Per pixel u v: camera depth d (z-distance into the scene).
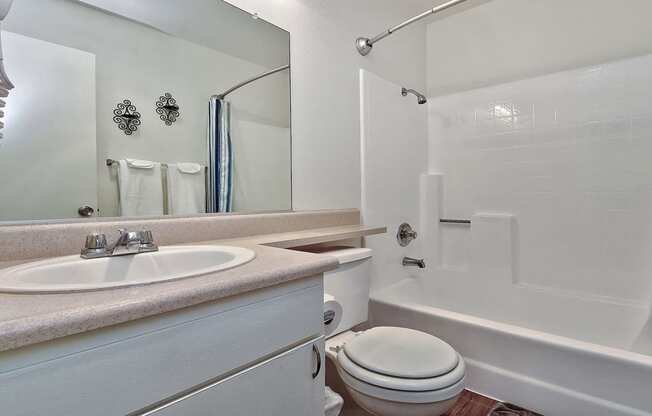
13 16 0.85
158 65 1.12
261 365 0.68
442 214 2.40
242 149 1.36
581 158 1.91
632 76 1.76
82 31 0.97
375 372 1.01
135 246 0.88
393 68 2.16
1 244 0.79
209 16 1.25
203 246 0.98
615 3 1.80
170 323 0.55
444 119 2.41
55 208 0.92
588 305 1.75
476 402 1.43
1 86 0.80
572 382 1.23
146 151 1.09
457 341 1.51
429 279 2.30
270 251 0.91
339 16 1.77
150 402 0.53
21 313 0.43
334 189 1.74
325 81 1.69
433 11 1.62
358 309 1.34
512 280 2.07
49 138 0.91
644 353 1.52
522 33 2.10
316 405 0.81
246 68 1.37
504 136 2.16
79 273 0.76
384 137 1.99
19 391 0.42
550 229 2.00
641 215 1.75
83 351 0.47
